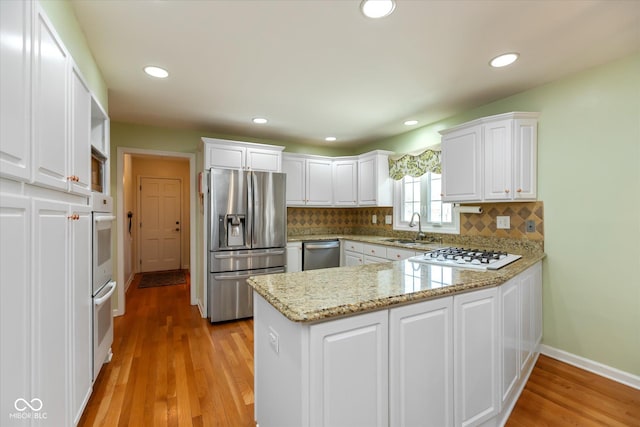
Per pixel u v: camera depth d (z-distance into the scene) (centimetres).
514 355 182
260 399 152
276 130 388
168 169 603
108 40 184
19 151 94
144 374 216
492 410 156
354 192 442
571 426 165
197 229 393
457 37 182
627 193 204
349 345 108
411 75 232
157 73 228
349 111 312
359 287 134
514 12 158
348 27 171
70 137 142
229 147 351
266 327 142
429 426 130
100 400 185
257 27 171
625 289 205
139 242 577
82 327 158
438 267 187
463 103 290
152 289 462
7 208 88
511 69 222
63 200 137
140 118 337
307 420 101
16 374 92
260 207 348
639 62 198
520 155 244
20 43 95
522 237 262
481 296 151
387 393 118
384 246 350
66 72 135
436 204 358
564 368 226
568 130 232
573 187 229
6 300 87
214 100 282
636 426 164
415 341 126
